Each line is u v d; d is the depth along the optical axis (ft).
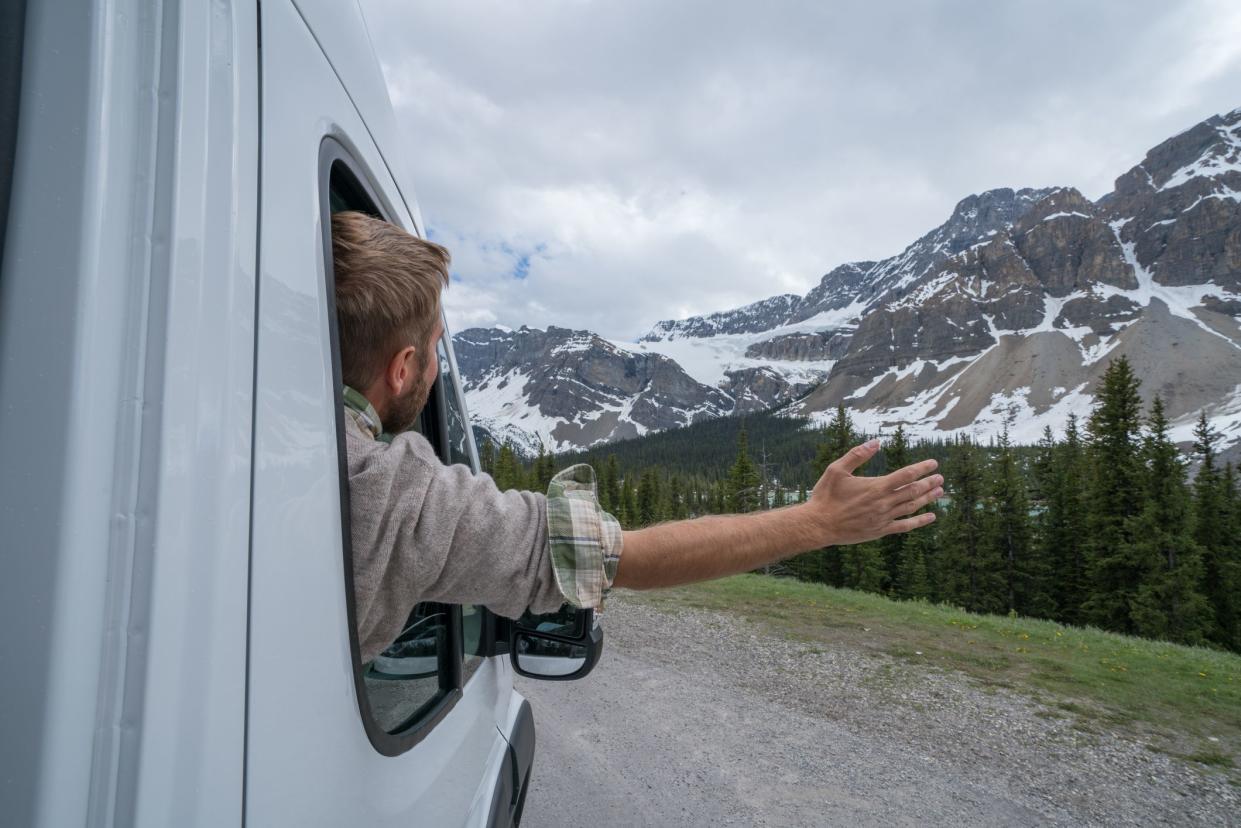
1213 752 18.95
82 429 1.75
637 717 20.11
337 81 3.47
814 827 13.96
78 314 1.78
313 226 2.89
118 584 1.78
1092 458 135.95
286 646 2.37
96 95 1.87
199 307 2.01
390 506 3.03
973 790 15.96
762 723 19.81
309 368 2.72
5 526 1.72
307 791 2.48
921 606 40.47
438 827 4.07
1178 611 115.65
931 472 3.85
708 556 3.59
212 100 2.15
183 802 1.84
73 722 1.69
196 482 1.95
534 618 5.98
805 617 35.55
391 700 3.85
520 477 225.56
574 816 14.01
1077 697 23.43
